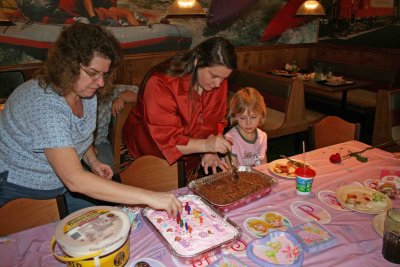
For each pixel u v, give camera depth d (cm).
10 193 130
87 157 152
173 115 159
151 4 397
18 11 333
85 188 103
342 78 407
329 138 221
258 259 100
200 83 150
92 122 135
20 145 121
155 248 107
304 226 116
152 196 107
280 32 507
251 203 133
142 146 176
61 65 99
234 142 190
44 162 126
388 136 282
